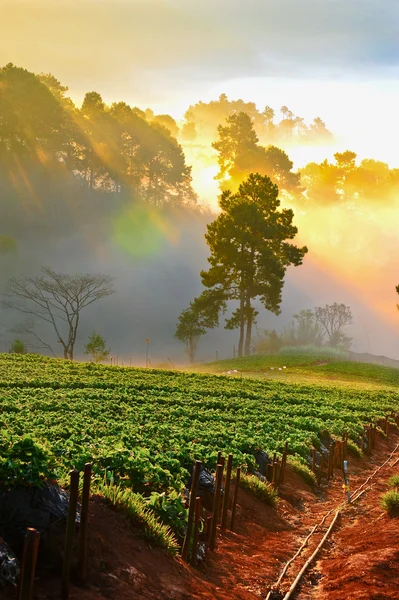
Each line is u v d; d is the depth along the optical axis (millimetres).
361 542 13320
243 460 17703
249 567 11555
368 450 27703
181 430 20125
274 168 172750
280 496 17750
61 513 8789
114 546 9188
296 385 48000
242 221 84125
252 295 88188
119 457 12672
